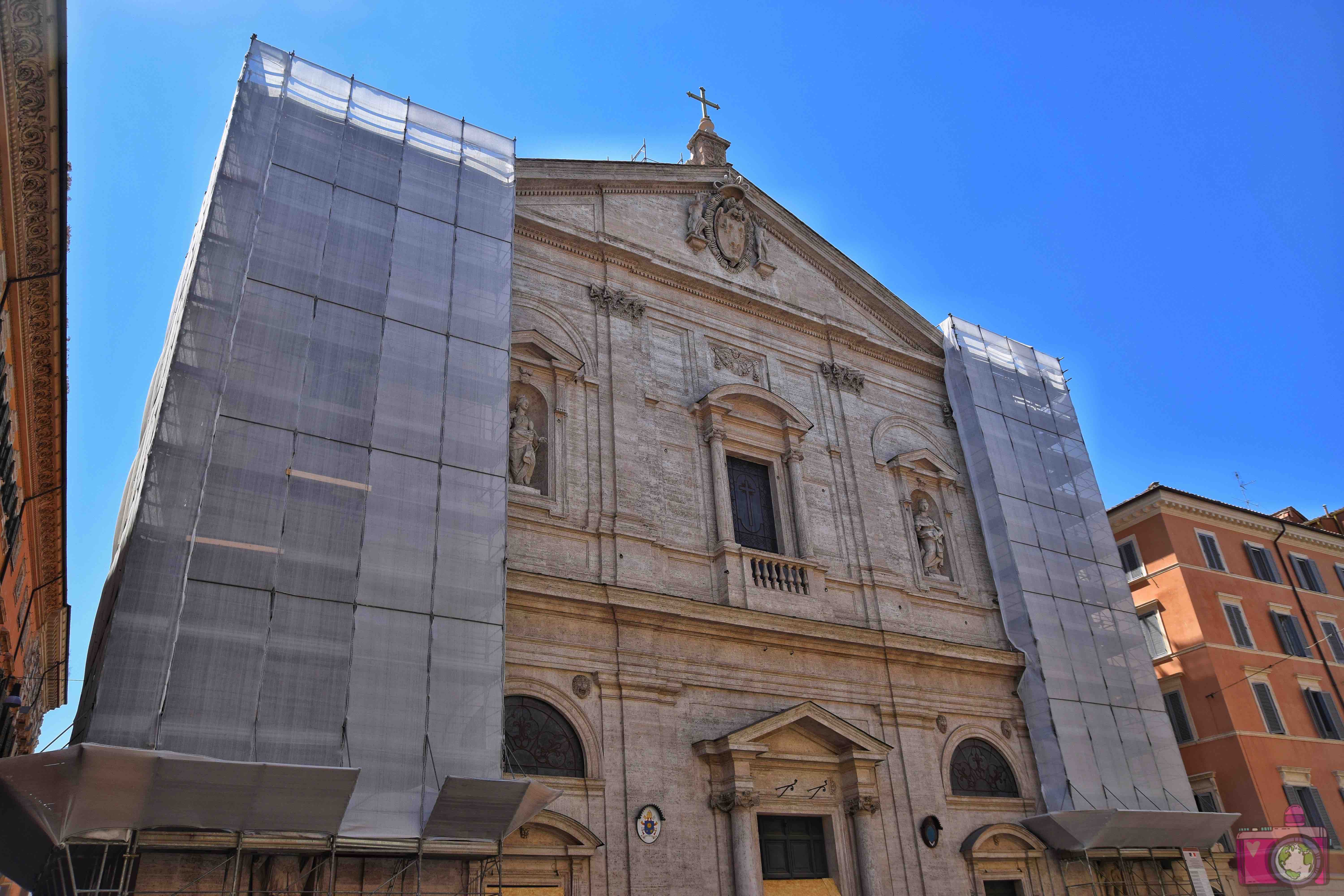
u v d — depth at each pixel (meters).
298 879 15.91
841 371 29.55
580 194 27.14
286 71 22.00
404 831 16.38
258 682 16.25
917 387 31.59
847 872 22.09
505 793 16.47
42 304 16.30
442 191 22.75
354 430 19.05
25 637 24.00
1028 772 26.36
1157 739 28.30
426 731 17.28
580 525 22.36
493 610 18.84
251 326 18.86
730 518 24.64
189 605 16.20
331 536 17.92
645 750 20.53
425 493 19.20
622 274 26.66
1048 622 28.03
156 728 15.14
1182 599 35.31
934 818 23.66
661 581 22.83
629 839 19.52
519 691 19.72
